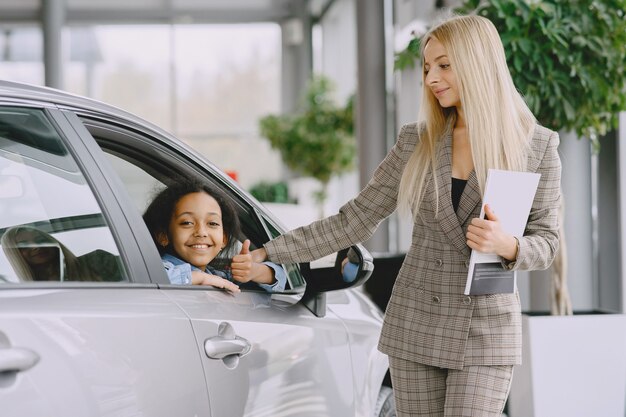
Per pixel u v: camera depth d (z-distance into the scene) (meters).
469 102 2.13
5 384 1.42
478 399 2.08
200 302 1.96
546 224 2.17
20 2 18.11
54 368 1.50
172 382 1.76
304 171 15.23
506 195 2.03
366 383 2.53
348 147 14.95
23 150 1.68
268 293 2.29
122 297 1.74
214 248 2.29
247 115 19.92
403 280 2.24
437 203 2.15
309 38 19.56
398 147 2.35
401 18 8.38
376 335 2.63
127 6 19.14
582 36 3.98
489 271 2.09
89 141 1.85
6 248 1.57
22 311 1.50
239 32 19.80
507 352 2.11
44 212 1.67
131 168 2.22
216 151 19.98
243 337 2.02
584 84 3.94
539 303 4.98
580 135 4.23
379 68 8.70
